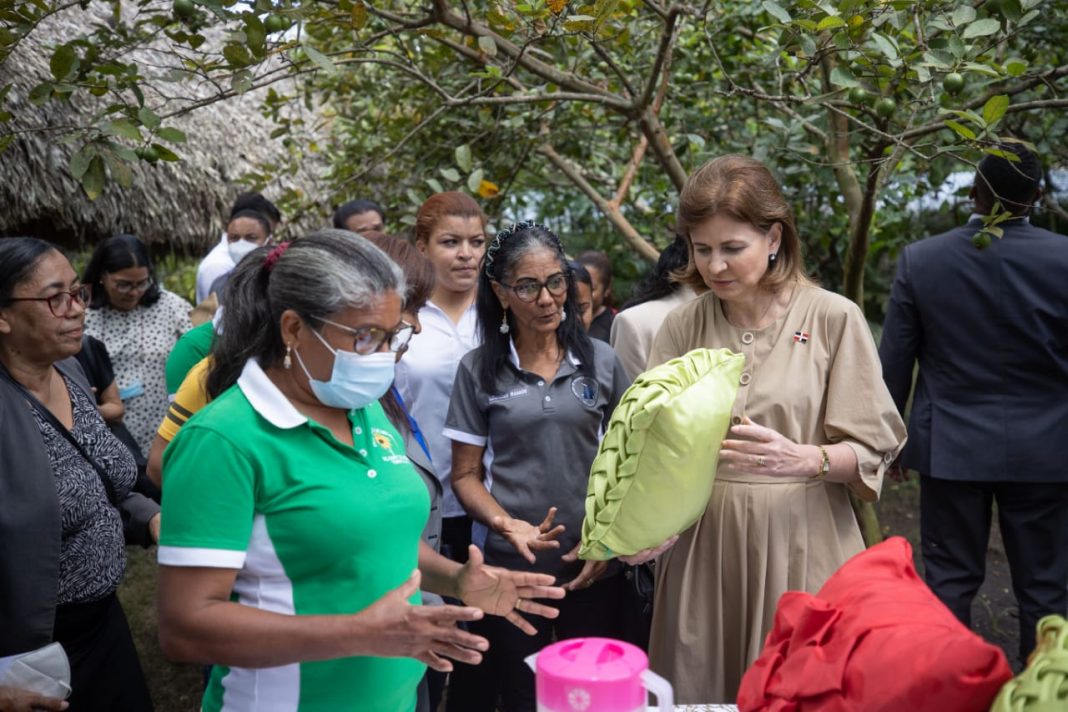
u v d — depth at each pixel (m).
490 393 2.42
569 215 6.14
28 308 2.09
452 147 4.34
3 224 4.18
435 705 2.63
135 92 2.40
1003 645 3.79
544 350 2.46
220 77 2.74
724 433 1.93
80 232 4.63
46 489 1.98
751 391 2.08
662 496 1.85
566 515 2.39
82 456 2.18
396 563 1.57
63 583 2.11
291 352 1.49
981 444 2.95
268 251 1.62
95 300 4.19
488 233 3.63
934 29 2.60
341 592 1.50
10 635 1.93
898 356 3.10
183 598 1.41
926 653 1.14
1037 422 2.90
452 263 2.88
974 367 2.95
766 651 1.41
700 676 2.12
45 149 4.15
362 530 1.50
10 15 2.41
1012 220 2.90
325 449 1.52
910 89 2.90
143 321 4.26
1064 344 2.87
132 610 4.31
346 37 3.72
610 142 5.12
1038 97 3.55
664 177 4.74
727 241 1.96
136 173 4.72
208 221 5.44
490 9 2.98
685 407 1.81
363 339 1.47
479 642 1.36
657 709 1.43
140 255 4.09
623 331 2.89
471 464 2.49
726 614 2.11
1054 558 2.98
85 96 4.41
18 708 1.84
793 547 2.06
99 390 3.73
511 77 3.96
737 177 1.96
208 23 2.71
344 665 1.53
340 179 4.59
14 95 4.04
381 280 1.46
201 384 2.26
